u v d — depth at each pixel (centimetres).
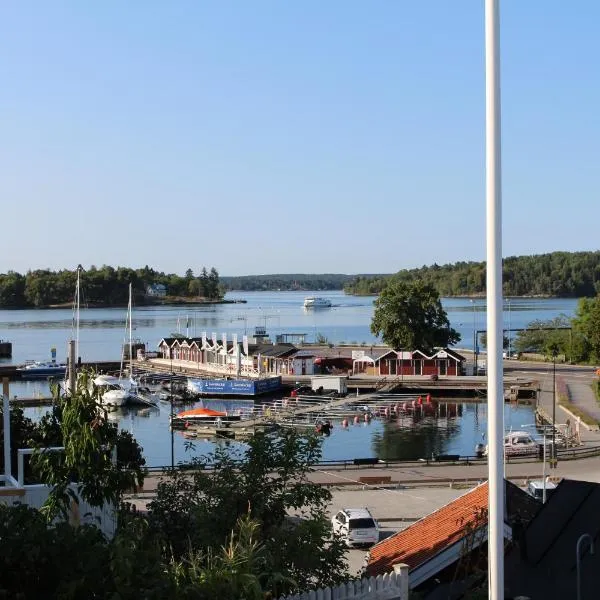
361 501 4681
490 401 1048
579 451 6256
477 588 1653
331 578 1655
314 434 2123
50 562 1310
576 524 1869
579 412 8419
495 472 1047
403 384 11012
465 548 1836
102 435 1794
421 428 8644
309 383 11406
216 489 1831
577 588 1580
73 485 2052
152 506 2031
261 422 8506
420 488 5031
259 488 1847
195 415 8638
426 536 2256
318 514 1758
